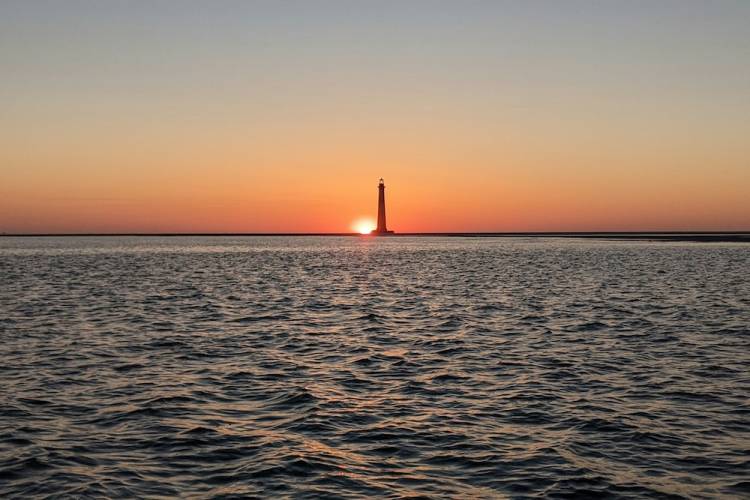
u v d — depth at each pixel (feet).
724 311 153.07
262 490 49.96
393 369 92.02
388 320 142.00
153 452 58.13
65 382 83.76
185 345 110.63
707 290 204.85
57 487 50.29
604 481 51.72
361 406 73.00
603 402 74.33
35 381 84.12
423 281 254.06
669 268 321.11
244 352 104.73
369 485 50.96
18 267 357.82
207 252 628.69
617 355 101.30
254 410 71.51
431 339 116.98
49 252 627.87
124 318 145.18
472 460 56.29
